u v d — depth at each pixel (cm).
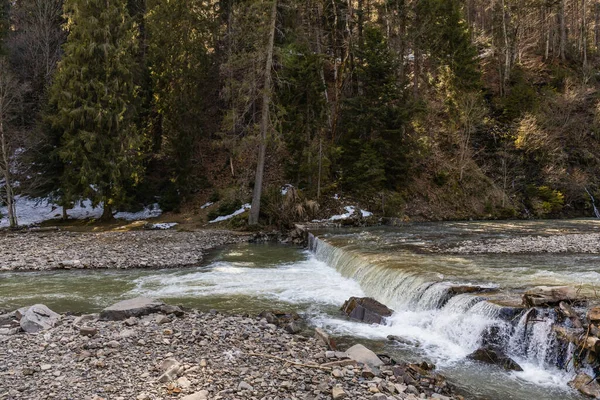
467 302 878
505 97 3869
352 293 1267
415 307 1037
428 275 1114
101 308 1095
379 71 2866
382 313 1012
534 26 4719
